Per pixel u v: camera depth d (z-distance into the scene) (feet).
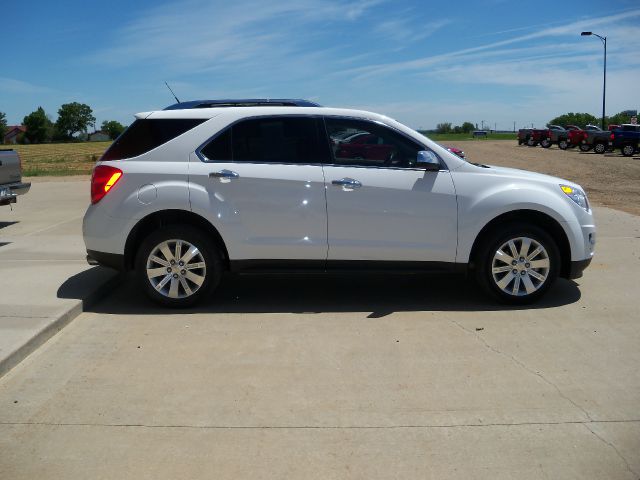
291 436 11.43
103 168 18.45
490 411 12.32
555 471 10.25
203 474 10.24
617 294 20.11
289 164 18.37
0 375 13.92
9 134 489.67
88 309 18.81
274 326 17.38
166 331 16.98
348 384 13.60
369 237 18.33
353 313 18.52
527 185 18.63
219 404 12.70
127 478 10.14
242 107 18.90
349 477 10.12
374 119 18.62
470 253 18.61
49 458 10.74
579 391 13.17
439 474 10.19
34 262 23.39
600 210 37.81
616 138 107.55
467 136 279.49
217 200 18.08
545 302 19.39
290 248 18.28
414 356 15.15
